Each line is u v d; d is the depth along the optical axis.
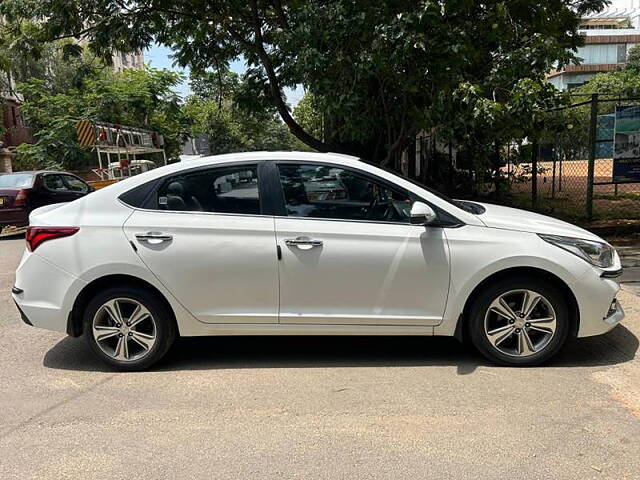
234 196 4.30
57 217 4.36
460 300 4.15
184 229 4.20
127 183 4.39
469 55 7.21
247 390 3.98
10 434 3.42
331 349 4.77
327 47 7.56
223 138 46.41
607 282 4.14
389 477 2.88
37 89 27.72
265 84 11.47
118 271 4.20
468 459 3.03
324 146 11.01
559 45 8.22
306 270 4.15
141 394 3.96
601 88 39.50
